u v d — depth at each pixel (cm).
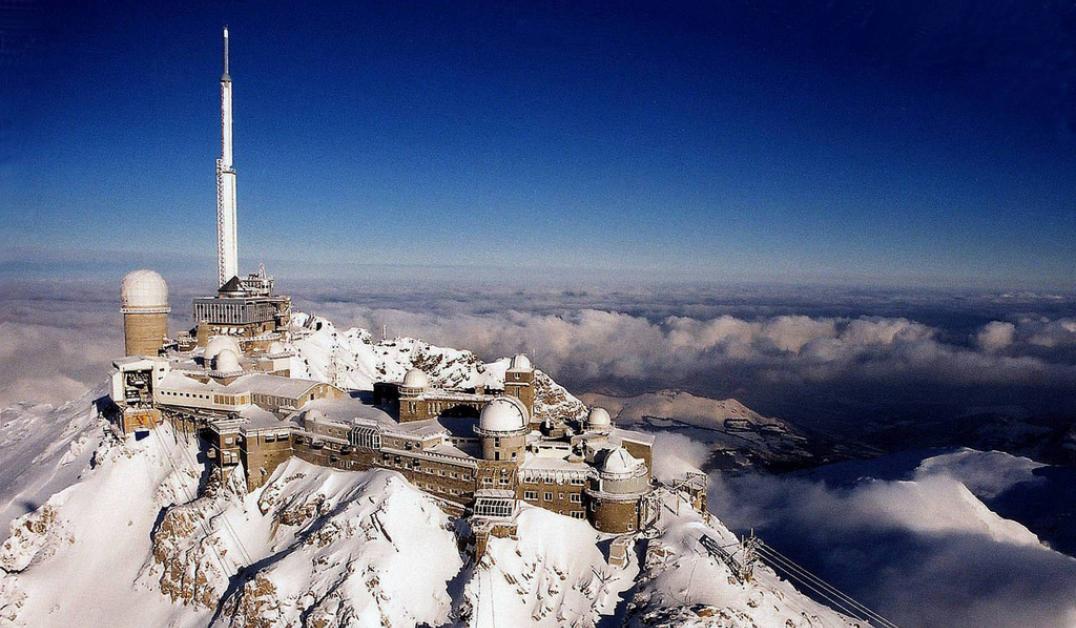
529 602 11406
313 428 14612
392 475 13362
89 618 12525
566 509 12988
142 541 14000
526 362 16300
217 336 18538
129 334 18838
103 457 15812
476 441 13575
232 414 15625
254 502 14038
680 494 14988
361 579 11144
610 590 11456
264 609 11106
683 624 9950
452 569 11981
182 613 12144
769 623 10731
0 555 13838
